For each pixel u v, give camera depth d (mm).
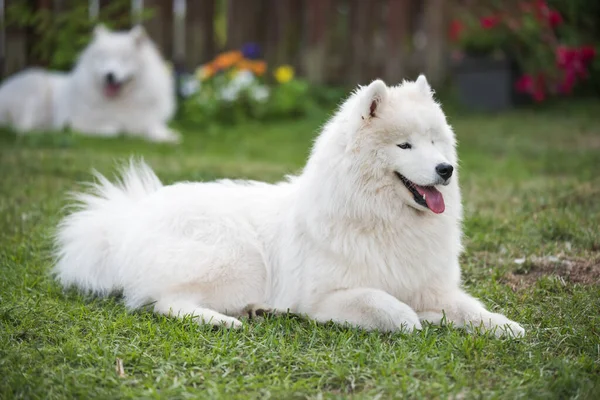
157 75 10719
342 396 2797
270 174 7234
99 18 11383
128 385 2941
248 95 11969
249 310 3932
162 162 7855
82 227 4238
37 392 2818
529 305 3908
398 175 3656
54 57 11234
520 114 11305
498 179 7180
